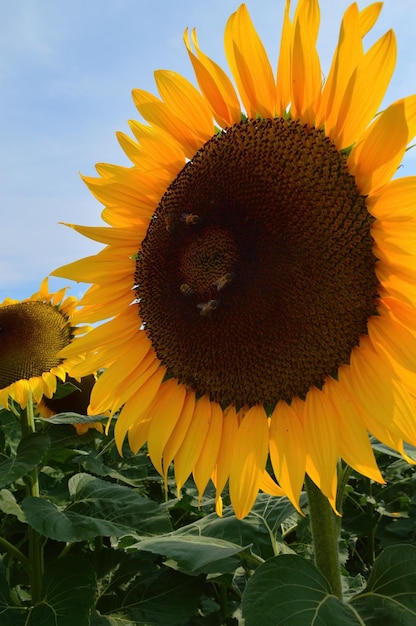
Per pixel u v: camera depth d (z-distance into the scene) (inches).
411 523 27.6
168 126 16.2
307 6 13.0
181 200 15.6
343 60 12.5
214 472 15.6
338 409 13.1
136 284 17.0
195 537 15.5
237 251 14.1
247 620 11.0
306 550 19.9
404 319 12.6
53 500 24.6
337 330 13.1
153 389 16.3
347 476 13.9
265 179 13.9
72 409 30.5
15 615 17.0
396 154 11.8
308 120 13.7
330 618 10.9
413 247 11.9
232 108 15.2
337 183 12.9
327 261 13.0
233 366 14.4
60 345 26.9
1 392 23.8
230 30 14.3
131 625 16.7
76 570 17.3
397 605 11.2
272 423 14.0
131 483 25.8
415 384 12.6
